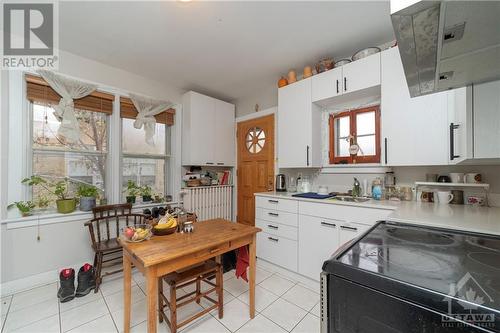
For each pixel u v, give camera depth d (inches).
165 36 83.7
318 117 104.6
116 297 79.0
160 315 66.3
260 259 108.2
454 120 63.2
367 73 81.2
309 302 77.0
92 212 97.9
